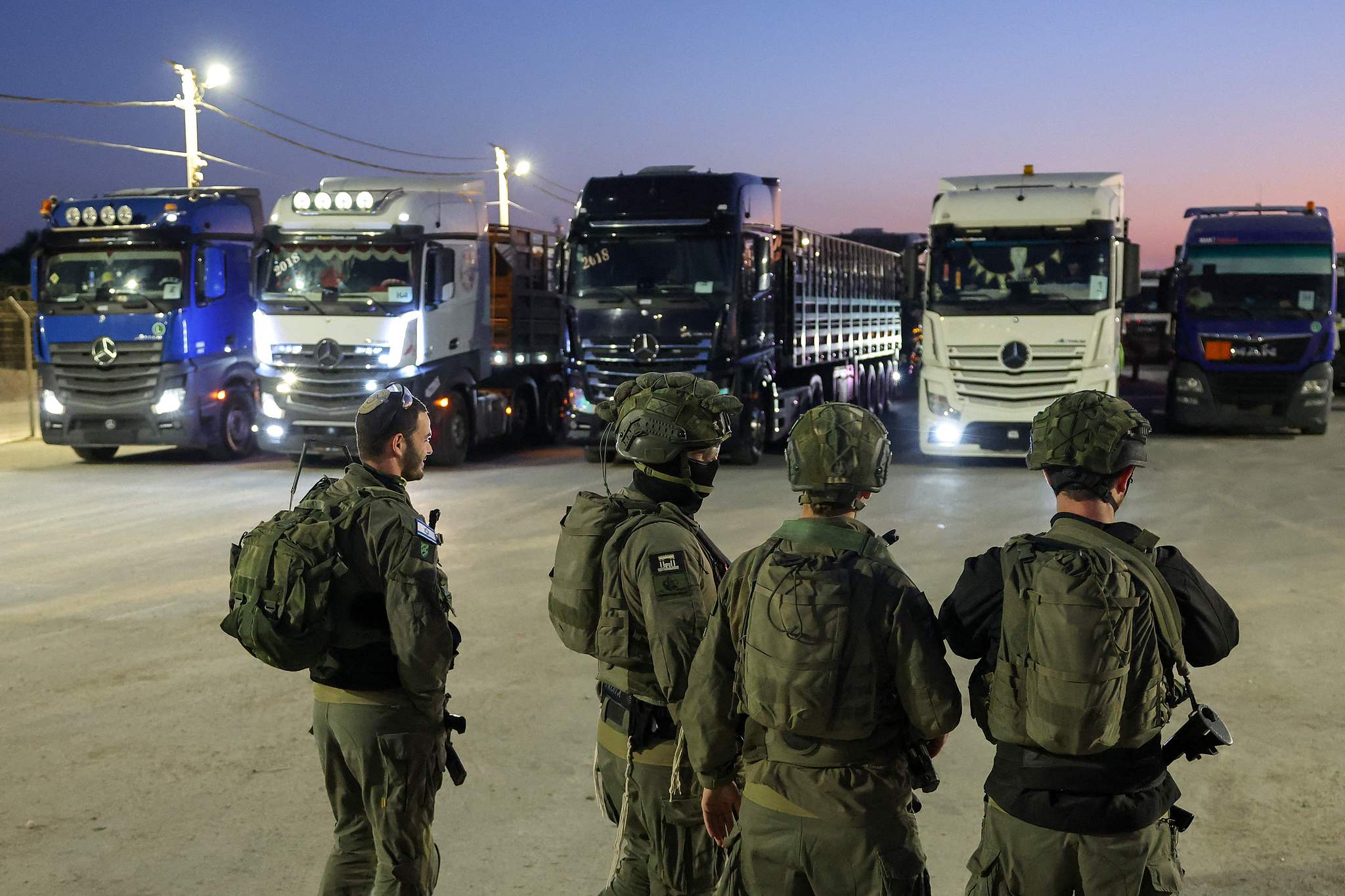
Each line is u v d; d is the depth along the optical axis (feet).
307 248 49.44
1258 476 45.88
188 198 53.72
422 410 11.09
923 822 14.65
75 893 12.88
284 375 49.52
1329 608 24.82
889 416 81.10
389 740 10.21
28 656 22.17
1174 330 61.87
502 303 56.75
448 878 13.20
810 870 8.20
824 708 7.92
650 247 49.44
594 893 12.82
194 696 19.67
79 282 52.85
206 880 13.16
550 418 63.77
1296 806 14.97
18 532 35.81
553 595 10.32
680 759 9.55
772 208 53.72
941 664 8.08
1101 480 8.32
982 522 35.65
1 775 16.31
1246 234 59.67
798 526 8.60
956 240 47.98
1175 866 8.16
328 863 10.85
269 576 9.87
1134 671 7.70
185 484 46.26
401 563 10.02
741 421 50.29
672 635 9.20
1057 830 7.84
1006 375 47.78
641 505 10.14
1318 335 58.65
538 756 16.93
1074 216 46.80
